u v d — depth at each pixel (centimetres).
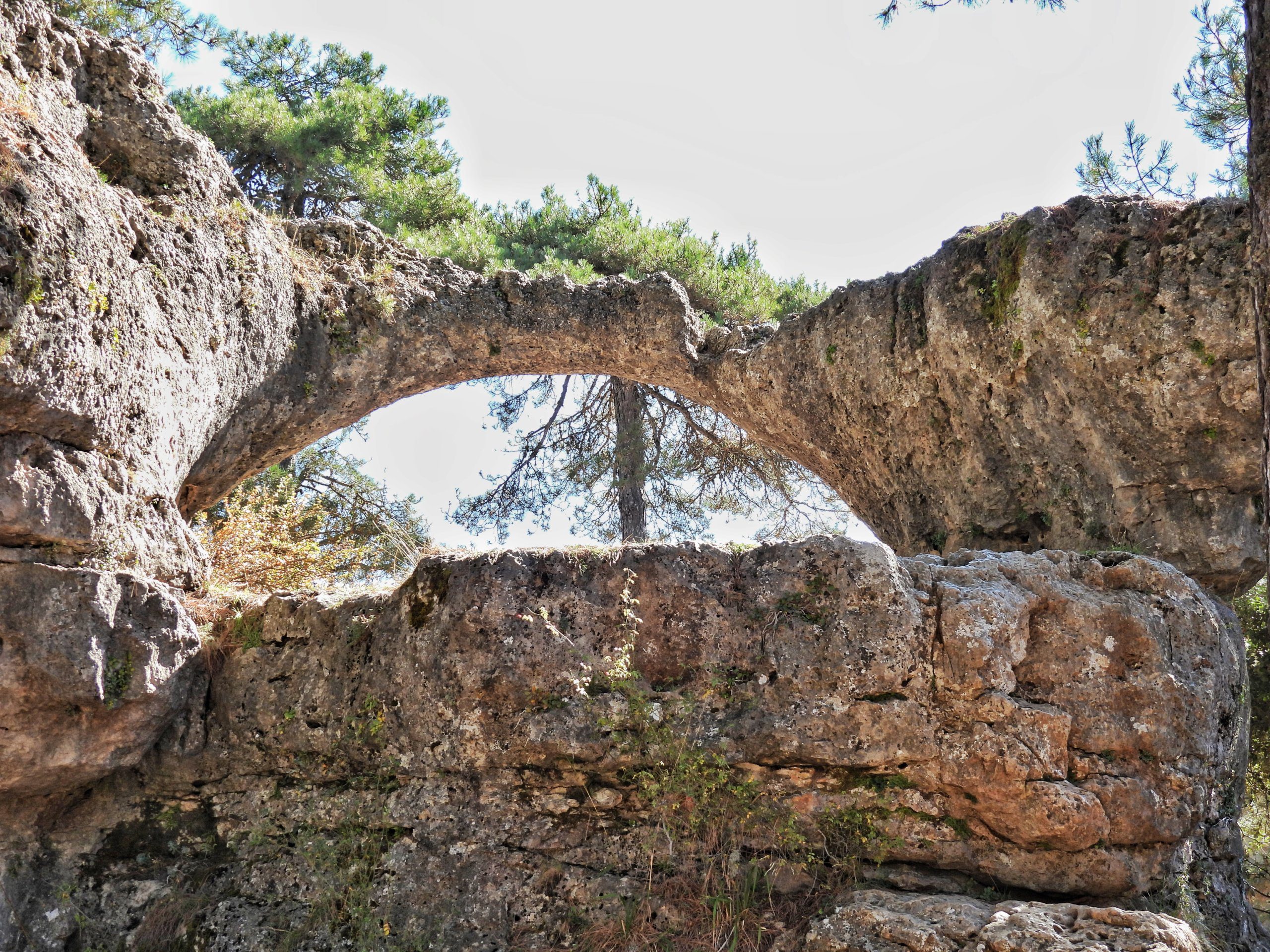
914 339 839
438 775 573
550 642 553
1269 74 442
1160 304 683
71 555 539
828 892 538
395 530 1435
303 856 578
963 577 566
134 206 630
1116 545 716
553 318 989
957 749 528
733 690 548
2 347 486
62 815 597
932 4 710
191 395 670
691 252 1431
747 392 1004
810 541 562
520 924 544
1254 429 665
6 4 601
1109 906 503
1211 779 569
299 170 1508
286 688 607
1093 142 905
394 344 910
